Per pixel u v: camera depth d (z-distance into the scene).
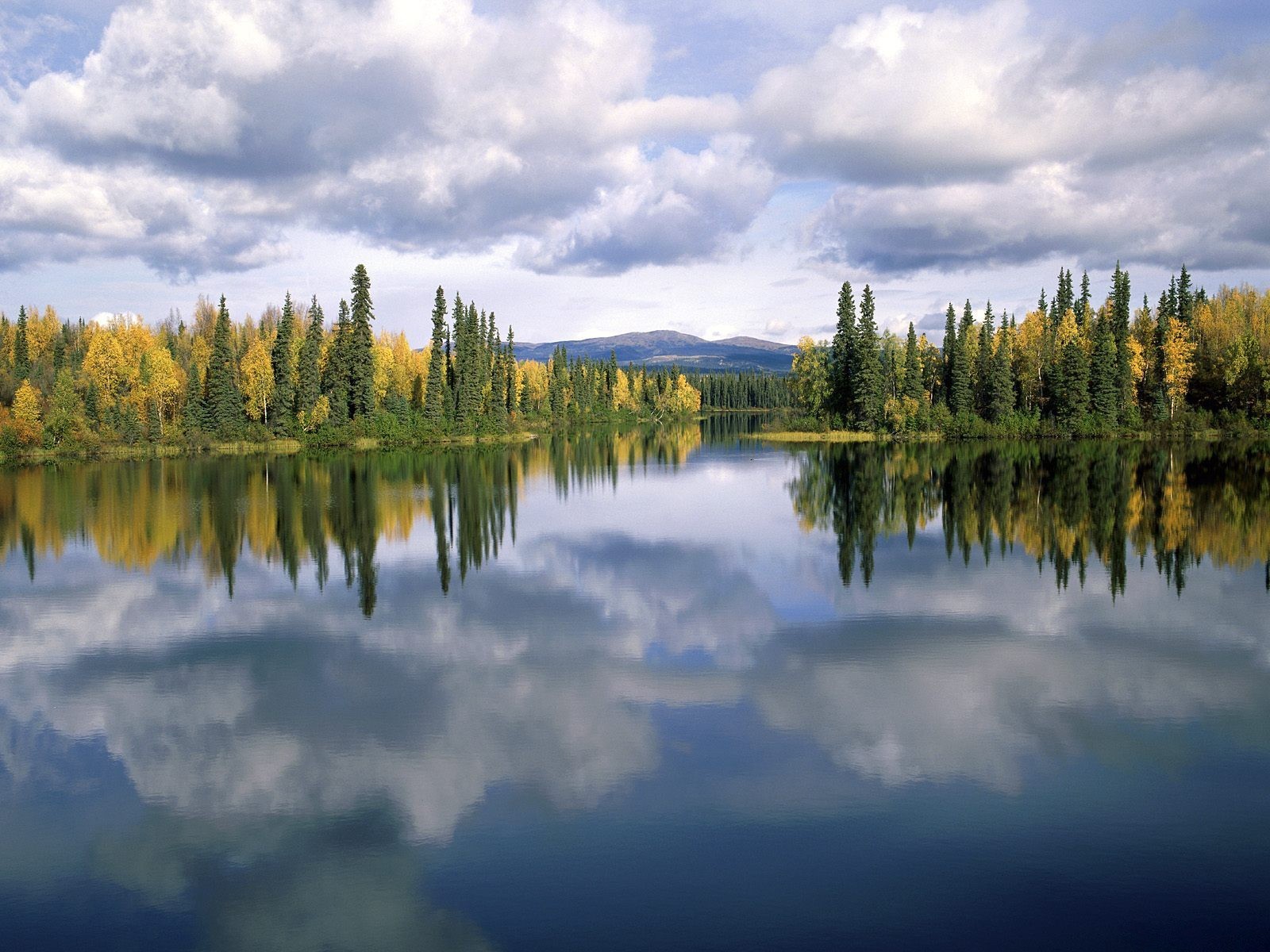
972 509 45.38
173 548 37.09
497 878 12.07
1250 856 12.28
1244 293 122.56
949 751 15.75
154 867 12.66
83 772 15.83
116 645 23.39
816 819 13.43
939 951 10.38
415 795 14.54
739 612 25.56
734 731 16.80
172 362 107.25
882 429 111.50
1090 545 34.72
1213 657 20.83
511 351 147.62
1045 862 12.20
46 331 128.25
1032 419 105.38
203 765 15.98
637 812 13.76
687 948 10.50
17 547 37.75
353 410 108.38
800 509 47.34
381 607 26.84
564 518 45.12
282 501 53.00
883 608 25.69
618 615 25.45
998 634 22.86
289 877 12.27
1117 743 16.03
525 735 16.83
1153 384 105.31
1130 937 10.58
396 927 11.06
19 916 11.59
